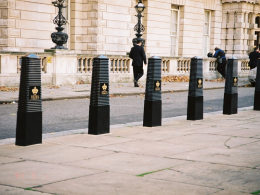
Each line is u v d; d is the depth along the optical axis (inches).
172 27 1021.8
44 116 351.6
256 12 1197.7
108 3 836.0
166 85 712.4
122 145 226.4
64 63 634.2
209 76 928.3
